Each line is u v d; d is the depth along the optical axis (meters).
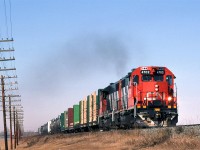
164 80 30.91
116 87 36.25
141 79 30.61
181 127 21.80
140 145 22.89
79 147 29.45
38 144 58.97
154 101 29.91
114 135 30.27
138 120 29.23
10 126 57.09
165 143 20.58
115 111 36.00
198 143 18.27
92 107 48.06
